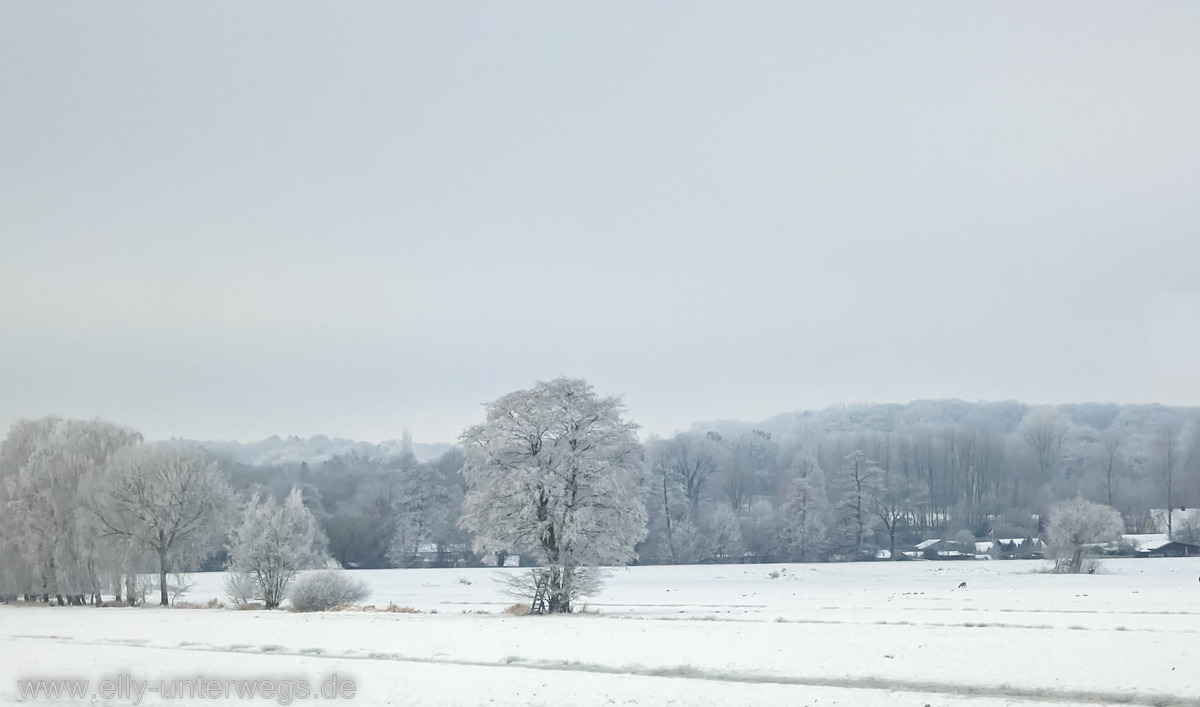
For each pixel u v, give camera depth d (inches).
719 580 4192.9
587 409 2436.0
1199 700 1061.1
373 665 1414.9
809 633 1670.8
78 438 3366.1
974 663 1291.8
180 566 3137.3
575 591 2365.9
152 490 3073.3
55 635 1953.7
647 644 1567.4
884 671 1261.1
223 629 1982.0
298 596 2655.0
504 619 2128.4
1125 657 1302.9
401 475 6131.9
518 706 1112.2
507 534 2386.8
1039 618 1927.9
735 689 1176.2
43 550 3245.6
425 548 5910.4
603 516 2393.0
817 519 5723.4
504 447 2384.4
